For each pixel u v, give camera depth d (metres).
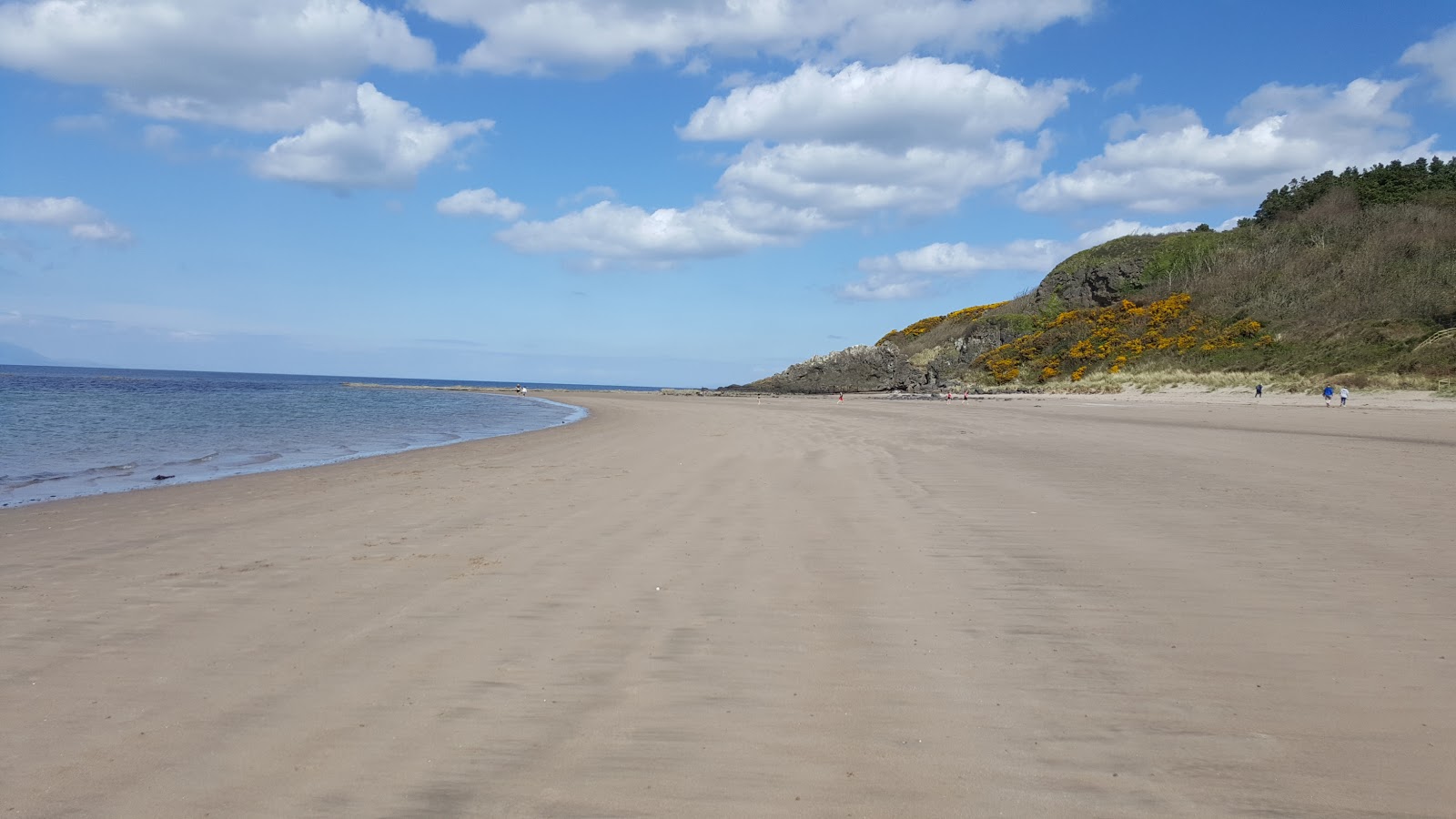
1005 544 7.10
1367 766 3.15
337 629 4.84
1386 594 5.47
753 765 3.18
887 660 4.33
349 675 4.10
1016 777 3.08
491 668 4.20
